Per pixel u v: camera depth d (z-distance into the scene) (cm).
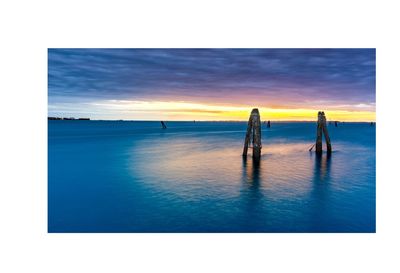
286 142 3284
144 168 1880
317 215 1198
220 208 1256
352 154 2362
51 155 2348
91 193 1411
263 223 1138
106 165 1970
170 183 1554
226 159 2175
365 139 3484
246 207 1255
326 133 2361
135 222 1153
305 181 1591
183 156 2312
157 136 4091
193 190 1448
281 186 1513
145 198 1353
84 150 2608
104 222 1153
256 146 2039
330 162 2056
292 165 1959
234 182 1573
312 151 2517
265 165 1959
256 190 1451
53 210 1236
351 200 1334
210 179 1630
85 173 1753
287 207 1269
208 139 3684
